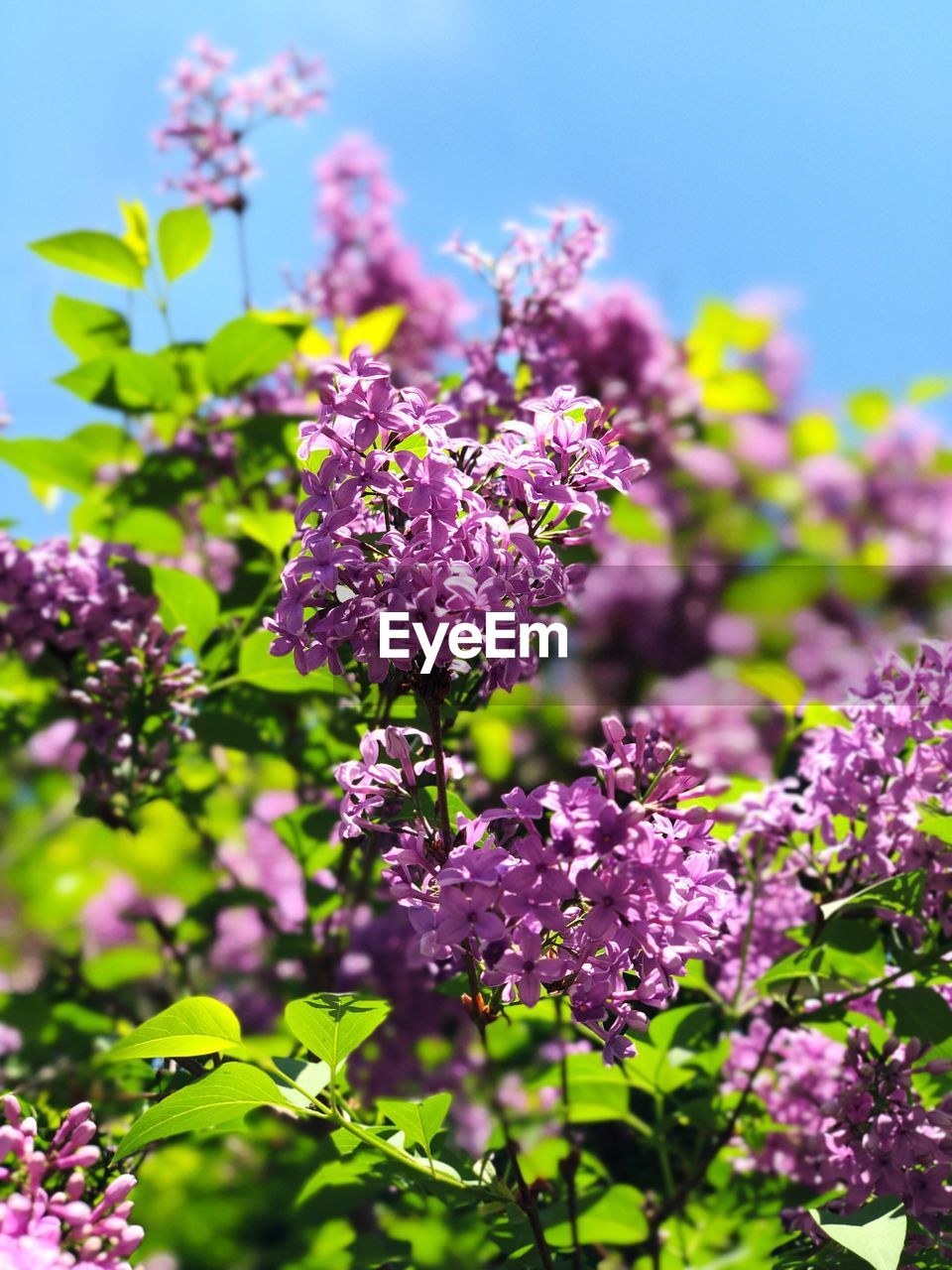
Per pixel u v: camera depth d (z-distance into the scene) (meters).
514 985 0.45
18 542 0.79
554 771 0.75
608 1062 0.44
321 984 0.78
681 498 0.89
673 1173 0.72
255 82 1.08
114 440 0.89
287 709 0.84
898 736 0.55
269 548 0.80
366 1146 0.53
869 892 0.54
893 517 0.91
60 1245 0.46
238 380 0.85
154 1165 0.75
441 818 0.45
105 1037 0.82
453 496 0.44
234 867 0.92
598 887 0.43
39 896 0.94
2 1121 0.52
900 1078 0.54
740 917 0.66
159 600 0.75
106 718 0.74
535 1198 0.54
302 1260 0.66
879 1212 0.47
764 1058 0.62
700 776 0.45
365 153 1.23
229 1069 0.47
